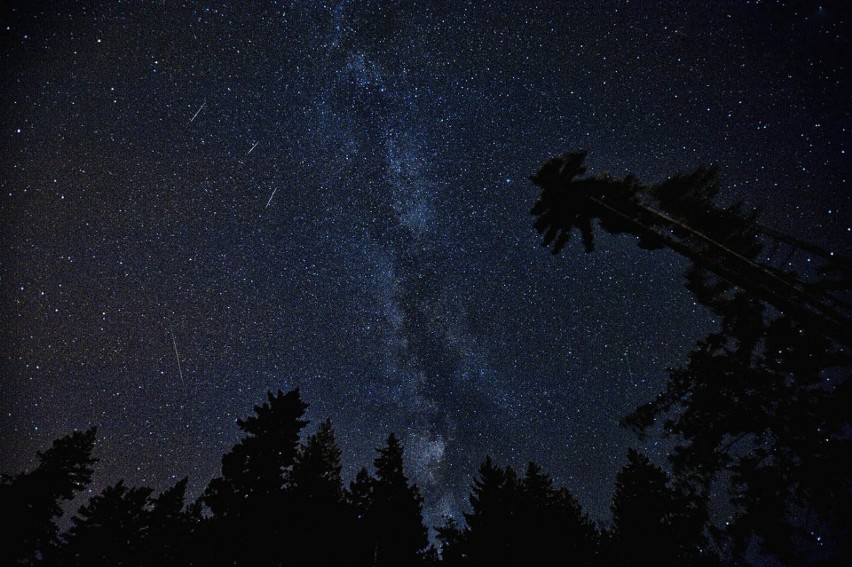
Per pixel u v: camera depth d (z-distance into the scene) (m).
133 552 13.81
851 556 5.56
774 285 4.65
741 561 7.05
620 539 15.83
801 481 6.19
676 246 5.13
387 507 17.09
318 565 13.66
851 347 3.99
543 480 19.91
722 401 7.23
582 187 5.64
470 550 16.23
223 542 12.84
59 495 16.41
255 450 14.77
